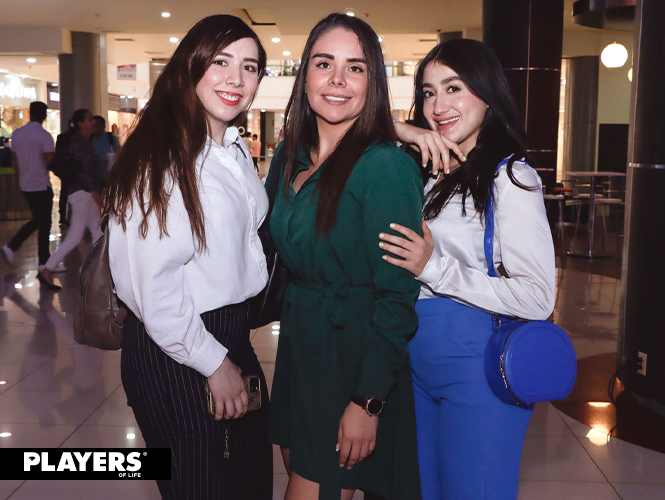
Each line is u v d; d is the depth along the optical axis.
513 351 1.53
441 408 1.68
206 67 1.55
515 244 1.55
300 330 1.60
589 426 3.39
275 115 38.31
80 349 4.53
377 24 13.34
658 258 3.45
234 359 1.63
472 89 1.67
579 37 14.83
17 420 3.31
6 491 2.61
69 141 6.43
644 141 3.50
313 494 1.59
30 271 7.32
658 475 2.85
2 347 4.56
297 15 12.34
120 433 3.17
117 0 11.60
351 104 1.59
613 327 5.39
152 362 1.55
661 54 3.35
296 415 1.60
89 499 2.57
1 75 21.66
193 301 1.52
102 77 15.29
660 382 3.47
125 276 1.49
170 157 1.45
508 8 9.87
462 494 1.63
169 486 1.58
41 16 13.23
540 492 2.69
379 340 1.47
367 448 1.49
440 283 1.54
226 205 1.53
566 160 15.62
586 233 11.28
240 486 1.67
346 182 1.50
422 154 1.65
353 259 1.53
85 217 6.51
